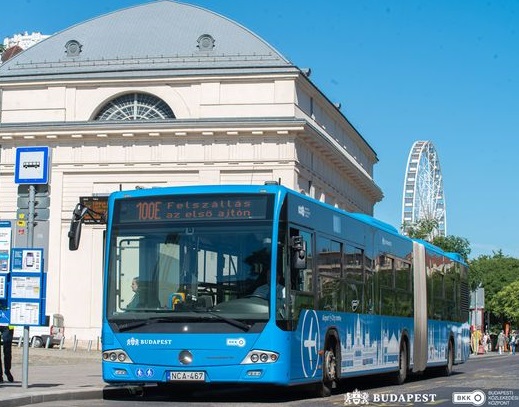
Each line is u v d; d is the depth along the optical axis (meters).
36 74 61.38
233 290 16.80
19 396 16.73
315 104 64.25
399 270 25.77
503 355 76.75
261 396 19.84
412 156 91.44
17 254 18.59
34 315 18.52
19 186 19.11
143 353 16.91
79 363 33.41
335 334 19.86
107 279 17.39
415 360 26.94
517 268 130.25
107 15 66.38
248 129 57.88
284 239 17.12
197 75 59.38
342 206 73.50
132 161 59.38
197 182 58.69
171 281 17.06
